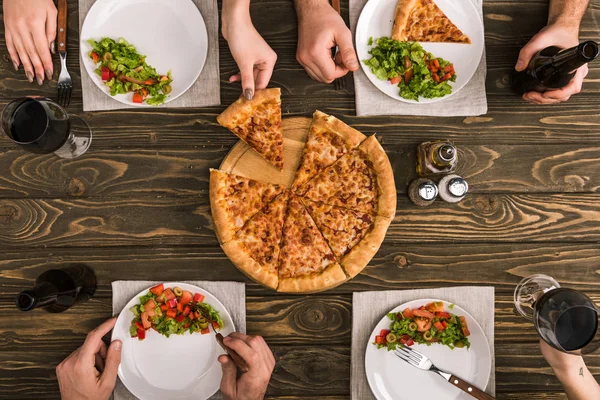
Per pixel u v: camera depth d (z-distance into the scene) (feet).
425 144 3.72
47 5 3.71
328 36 3.62
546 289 3.76
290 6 3.86
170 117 3.81
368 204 3.79
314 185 3.81
